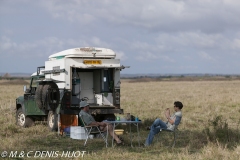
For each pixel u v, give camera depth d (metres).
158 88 62.50
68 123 15.95
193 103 29.73
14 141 13.58
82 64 16.73
